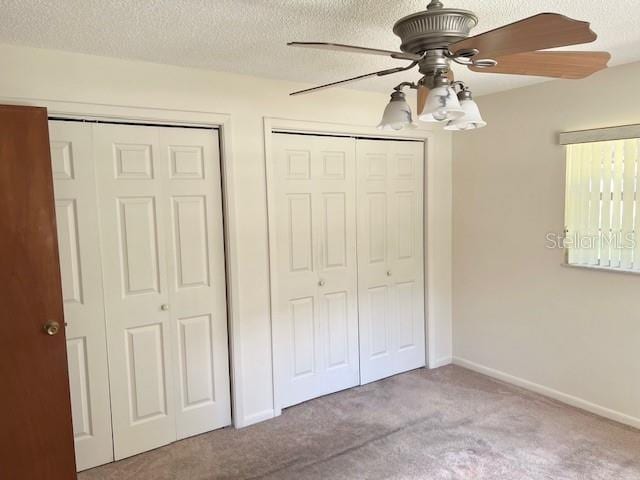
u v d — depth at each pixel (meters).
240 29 2.04
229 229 2.85
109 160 2.52
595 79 2.91
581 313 3.10
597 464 2.48
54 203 2.20
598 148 2.91
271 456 2.64
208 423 2.93
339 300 3.44
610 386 2.99
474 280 3.80
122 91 2.49
